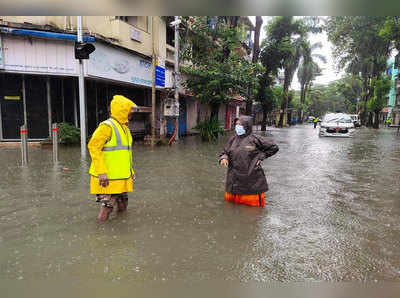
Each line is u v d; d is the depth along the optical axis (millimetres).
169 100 13961
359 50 32656
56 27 10625
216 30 15305
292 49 26969
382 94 39812
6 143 11188
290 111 51094
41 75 11570
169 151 11312
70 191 5285
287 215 4363
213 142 15359
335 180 6883
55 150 8047
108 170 3791
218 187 5945
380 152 12328
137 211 4391
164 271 2748
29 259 2912
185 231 3674
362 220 4227
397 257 3119
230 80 14812
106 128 3691
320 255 3131
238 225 3914
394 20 20375
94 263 2859
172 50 16594
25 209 4348
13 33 10062
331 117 21891
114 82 12781
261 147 4730
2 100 11141
